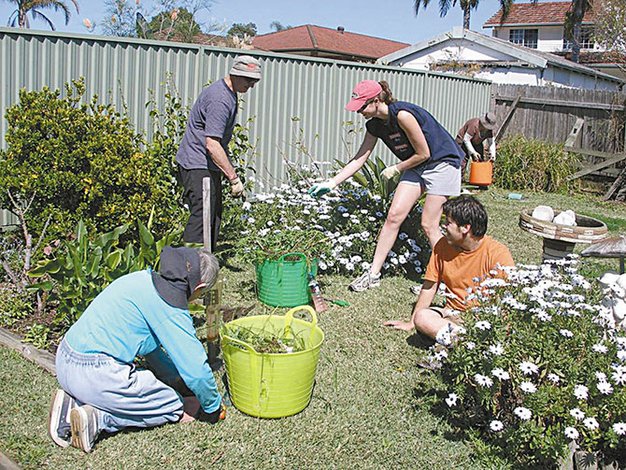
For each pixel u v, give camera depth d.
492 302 3.63
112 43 7.12
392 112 5.58
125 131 5.91
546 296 3.66
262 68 8.86
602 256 4.32
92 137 5.65
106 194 5.70
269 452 3.39
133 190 5.82
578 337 3.31
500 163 13.12
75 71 6.85
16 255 5.65
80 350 3.24
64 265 4.23
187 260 3.35
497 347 3.23
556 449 3.09
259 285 5.41
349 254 6.45
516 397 3.42
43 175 5.41
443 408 3.88
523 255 7.64
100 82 7.08
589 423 3.03
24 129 5.46
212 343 4.15
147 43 7.40
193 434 3.49
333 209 6.66
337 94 10.16
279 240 5.43
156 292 3.29
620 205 11.96
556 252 5.66
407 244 6.60
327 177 9.31
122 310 3.26
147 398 3.39
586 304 3.55
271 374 3.55
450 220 4.41
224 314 4.61
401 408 3.90
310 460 3.35
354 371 4.34
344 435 3.59
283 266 5.20
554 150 13.05
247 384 3.61
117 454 3.27
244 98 8.70
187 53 7.88
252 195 8.81
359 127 10.62
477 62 23.75
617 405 3.13
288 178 9.23
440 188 5.77
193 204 5.71
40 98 5.61
